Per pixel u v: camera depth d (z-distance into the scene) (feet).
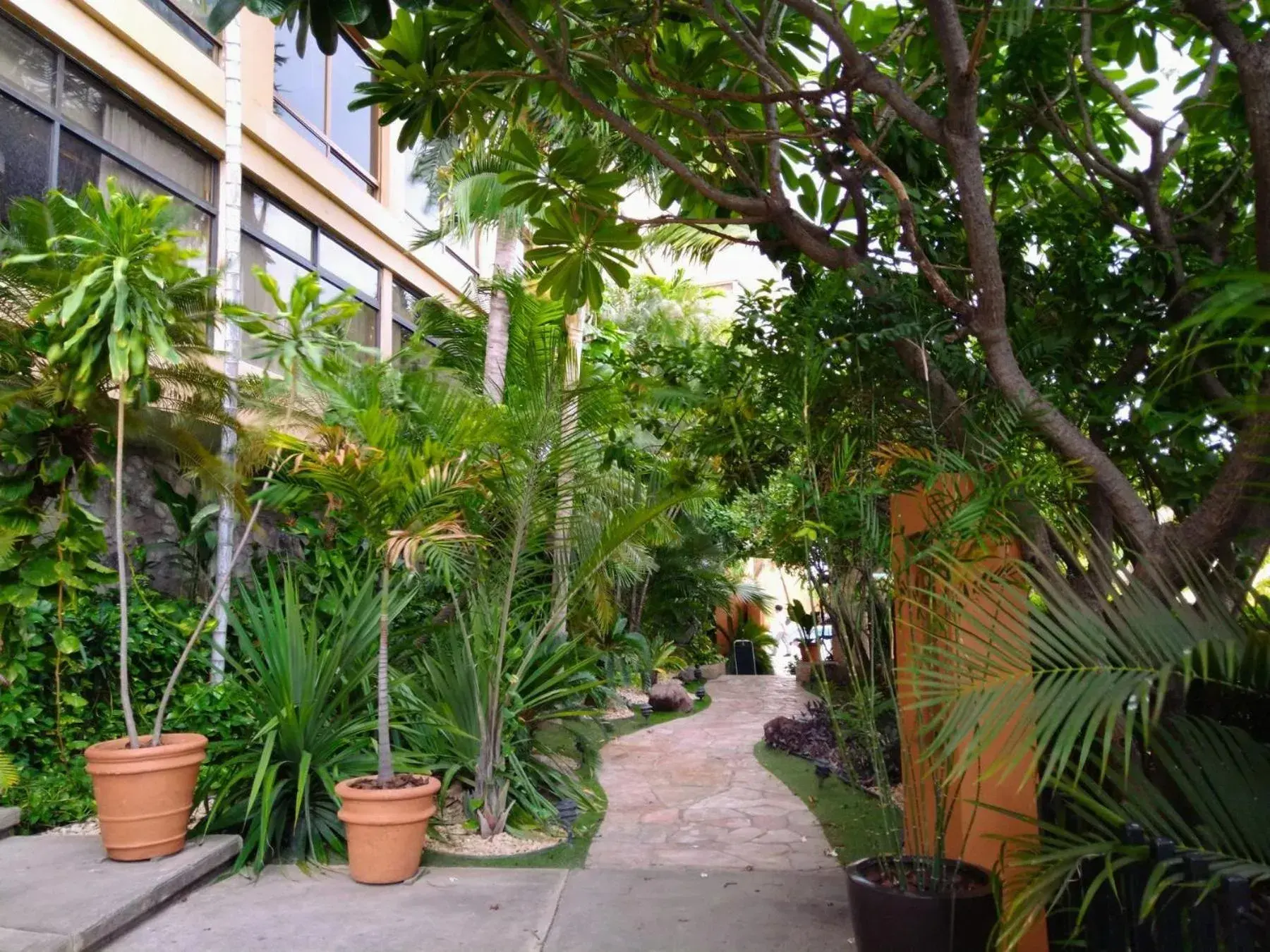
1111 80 15.21
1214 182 14.55
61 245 14.98
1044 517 10.02
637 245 13.87
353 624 17.58
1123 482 9.91
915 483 11.28
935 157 14.89
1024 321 13.15
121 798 13.43
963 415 11.31
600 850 16.66
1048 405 10.47
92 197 13.83
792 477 11.62
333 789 14.89
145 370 14.14
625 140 25.20
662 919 12.84
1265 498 8.30
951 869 10.30
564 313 16.58
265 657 16.65
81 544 15.71
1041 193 16.94
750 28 13.67
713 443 14.67
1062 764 6.56
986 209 10.93
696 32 14.46
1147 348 12.81
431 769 17.35
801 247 13.51
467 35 12.85
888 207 14.69
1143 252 12.74
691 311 51.93
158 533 21.30
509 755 17.88
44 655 15.62
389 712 16.75
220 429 18.93
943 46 10.95
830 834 17.79
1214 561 9.37
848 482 11.29
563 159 12.83
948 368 12.17
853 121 13.43
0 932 10.79
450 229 30.42
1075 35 14.78
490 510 17.80
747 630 59.06
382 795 13.99
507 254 29.66
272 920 12.57
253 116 25.00
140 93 21.34
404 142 13.52
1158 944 7.14
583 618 24.07
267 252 26.43
